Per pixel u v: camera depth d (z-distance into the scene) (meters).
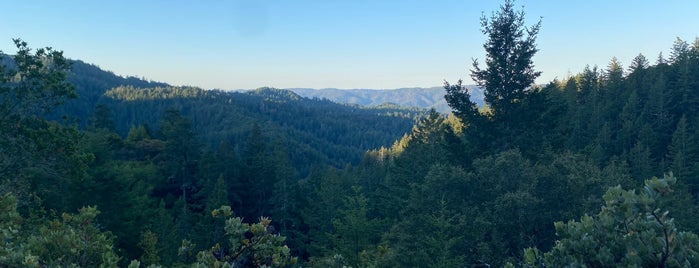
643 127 60.47
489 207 15.14
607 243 4.50
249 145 60.44
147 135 66.06
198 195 49.62
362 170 76.94
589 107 79.38
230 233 6.02
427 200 17.11
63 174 21.47
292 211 50.47
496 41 26.69
